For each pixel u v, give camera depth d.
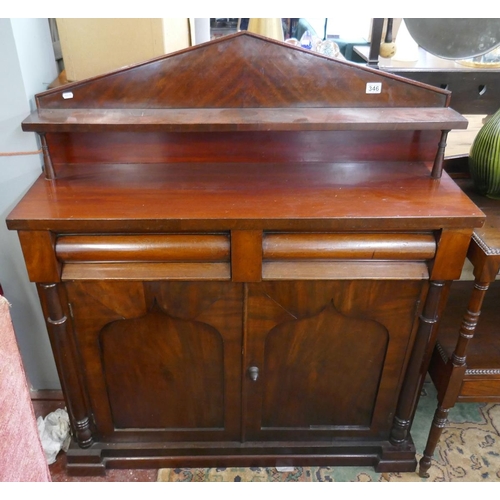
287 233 1.03
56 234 1.02
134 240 1.02
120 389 1.26
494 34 1.07
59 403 1.55
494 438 1.50
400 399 1.28
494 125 1.22
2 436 0.73
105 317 1.12
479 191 1.32
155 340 1.17
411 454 1.36
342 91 1.12
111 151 1.19
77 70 1.20
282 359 1.21
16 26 1.08
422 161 1.24
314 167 1.20
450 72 1.32
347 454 1.38
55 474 1.38
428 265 1.07
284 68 1.09
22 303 1.41
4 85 1.12
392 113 1.10
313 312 1.13
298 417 1.33
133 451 1.36
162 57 1.07
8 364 0.75
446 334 1.31
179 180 1.13
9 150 1.19
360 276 1.06
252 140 1.19
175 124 1.03
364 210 1.01
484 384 1.20
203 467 1.39
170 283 1.07
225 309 1.11
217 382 1.25
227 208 1.01
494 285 1.53
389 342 1.19
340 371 1.25
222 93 1.11
